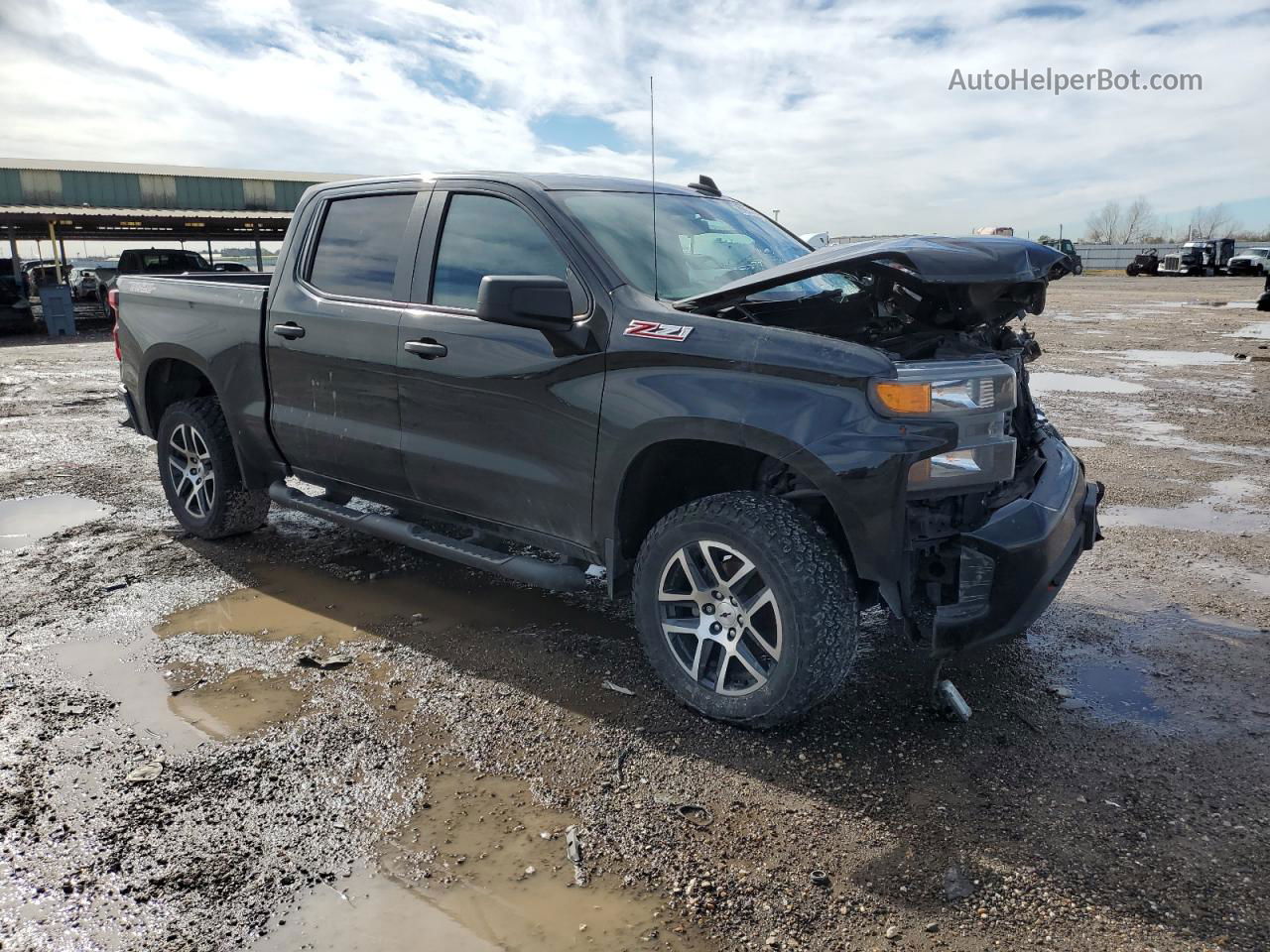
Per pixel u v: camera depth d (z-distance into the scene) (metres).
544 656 3.61
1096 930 2.14
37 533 5.16
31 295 31.58
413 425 3.78
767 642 2.95
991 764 2.85
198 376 5.19
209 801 2.64
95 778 2.74
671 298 3.26
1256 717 3.12
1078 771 2.81
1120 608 4.05
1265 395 9.57
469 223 3.68
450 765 2.85
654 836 2.50
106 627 3.86
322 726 3.06
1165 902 2.23
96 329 20.89
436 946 2.09
